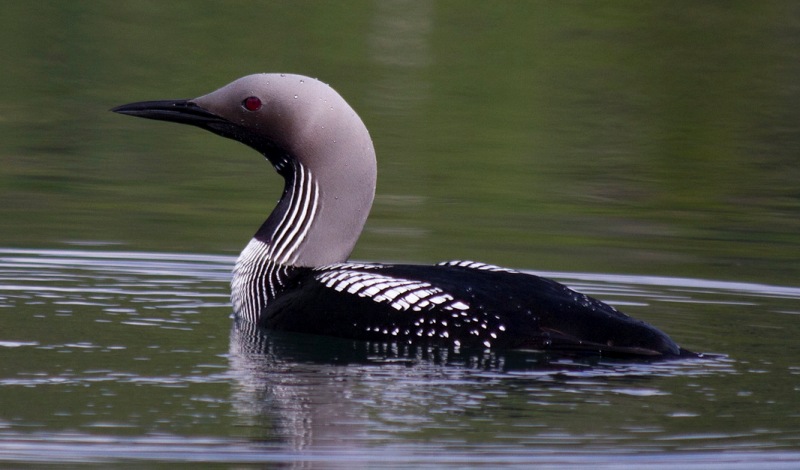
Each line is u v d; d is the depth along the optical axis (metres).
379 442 6.23
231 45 23.61
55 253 12.04
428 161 17.66
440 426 6.45
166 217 14.13
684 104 21.33
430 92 21.55
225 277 11.23
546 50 24.28
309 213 9.41
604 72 23.17
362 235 13.68
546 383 7.32
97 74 21.41
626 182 16.92
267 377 7.38
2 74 21.22
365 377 7.43
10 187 15.34
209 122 9.75
